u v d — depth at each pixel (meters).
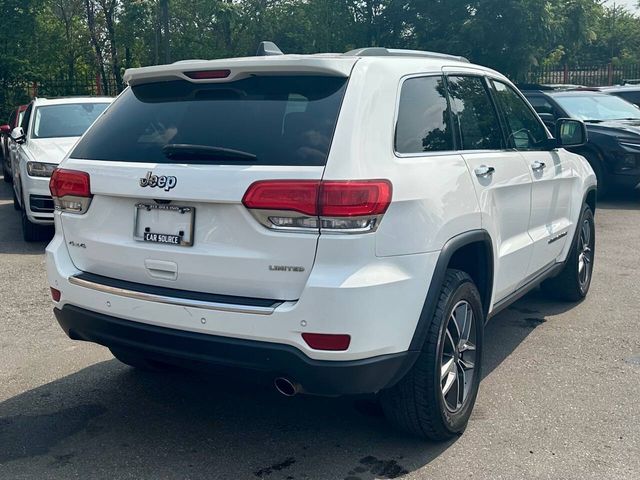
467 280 3.85
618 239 9.02
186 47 26.44
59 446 3.83
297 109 3.42
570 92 12.70
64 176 3.92
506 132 4.80
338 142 3.23
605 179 11.57
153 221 3.55
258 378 3.33
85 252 3.87
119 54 26.95
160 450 3.78
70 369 4.90
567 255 5.88
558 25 18.84
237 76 3.60
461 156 4.01
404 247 3.34
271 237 3.20
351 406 4.30
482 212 4.04
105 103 11.05
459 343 3.88
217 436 3.94
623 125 11.67
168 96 3.86
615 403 4.30
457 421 3.84
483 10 18.72
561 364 4.93
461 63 4.49
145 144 3.70
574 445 3.79
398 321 3.31
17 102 22.38
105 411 4.25
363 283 3.15
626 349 5.20
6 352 5.23
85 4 26.58
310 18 23.73
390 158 3.39
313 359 3.17
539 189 5.08
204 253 3.37
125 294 3.56
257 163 3.29
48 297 6.68
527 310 6.16
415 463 3.63
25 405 4.34
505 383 4.61
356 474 3.53
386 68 3.61
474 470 3.55
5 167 15.55
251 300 3.29
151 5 24.98
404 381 3.58
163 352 3.49
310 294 3.12
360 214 3.15
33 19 21.44
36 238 9.23
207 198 3.31
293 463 3.64
